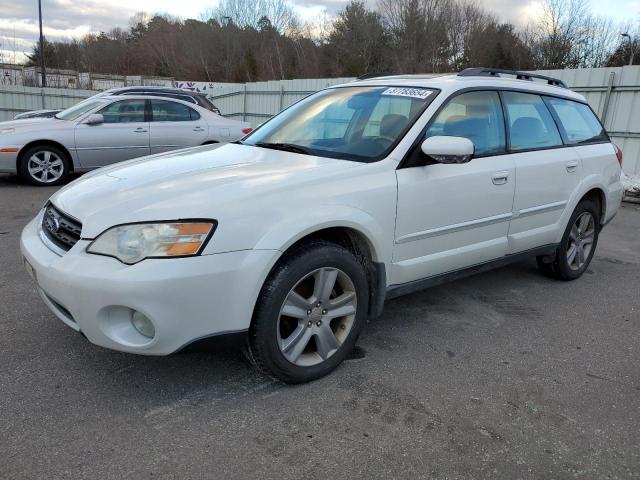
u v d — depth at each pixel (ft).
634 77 33.55
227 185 9.05
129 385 9.53
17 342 10.89
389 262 10.71
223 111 67.51
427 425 8.74
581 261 16.38
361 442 8.25
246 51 181.68
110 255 8.16
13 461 7.51
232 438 8.22
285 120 13.44
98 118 29.43
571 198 14.88
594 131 16.47
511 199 12.96
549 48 134.82
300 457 7.86
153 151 30.96
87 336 8.47
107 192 9.21
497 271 17.02
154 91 42.01
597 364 11.10
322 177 9.75
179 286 8.02
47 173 28.84
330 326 10.33
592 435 8.68
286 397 9.37
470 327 12.66
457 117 11.93
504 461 7.97
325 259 9.43
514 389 9.97
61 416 8.56
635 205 29.91
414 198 10.77
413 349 11.39
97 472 7.38
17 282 14.17
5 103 69.31
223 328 8.57
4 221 20.99
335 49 165.17
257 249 8.59
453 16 152.46
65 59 208.44
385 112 11.82
